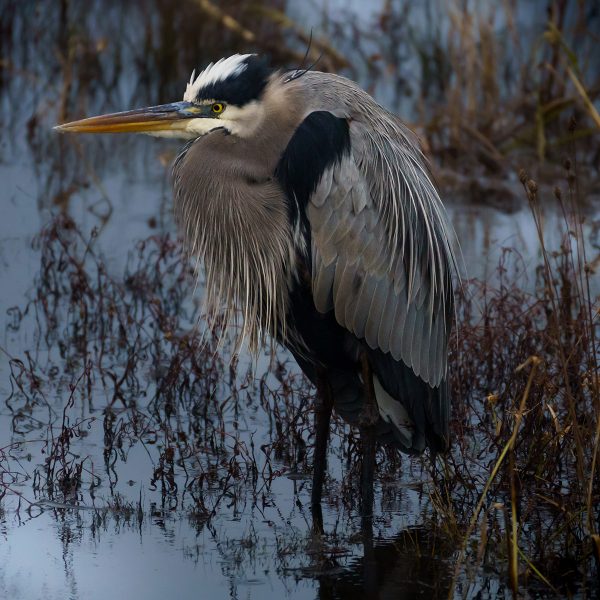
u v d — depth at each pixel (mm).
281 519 9508
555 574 8562
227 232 9664
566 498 9312
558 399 10820
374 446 9523
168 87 21109
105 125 9750
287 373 12195
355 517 9602
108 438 10734
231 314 11180
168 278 14609
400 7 24781
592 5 21922
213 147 9594
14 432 10812
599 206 16734
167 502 9695
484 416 11141
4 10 22156
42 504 9594
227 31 22188
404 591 8383
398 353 9547
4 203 16656
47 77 21453
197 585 8391
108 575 8500
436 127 18266
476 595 8305
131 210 16625
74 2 23641
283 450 10664
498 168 17703
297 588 8398
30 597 8156
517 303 12961
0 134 19438
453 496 9898
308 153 9195
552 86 19203
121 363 12422
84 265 14688
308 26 23516
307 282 9555
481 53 20094
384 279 9383
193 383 11680
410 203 9500
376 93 21359
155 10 23516
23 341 12820
